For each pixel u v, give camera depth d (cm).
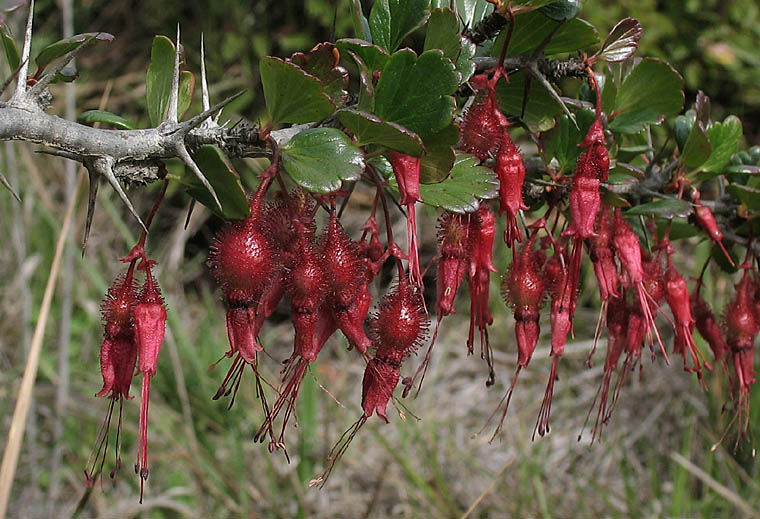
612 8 98
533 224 33
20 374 76
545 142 33
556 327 32
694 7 101
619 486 76
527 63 30
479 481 75
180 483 72
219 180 29
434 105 29
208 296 92
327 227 30
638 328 34
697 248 80
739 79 101
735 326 35
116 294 30
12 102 28
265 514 70
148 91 32
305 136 29
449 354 95
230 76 102
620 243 32
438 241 31
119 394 30
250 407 79
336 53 29
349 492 74
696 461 77
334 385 87
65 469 73
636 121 33
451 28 29
